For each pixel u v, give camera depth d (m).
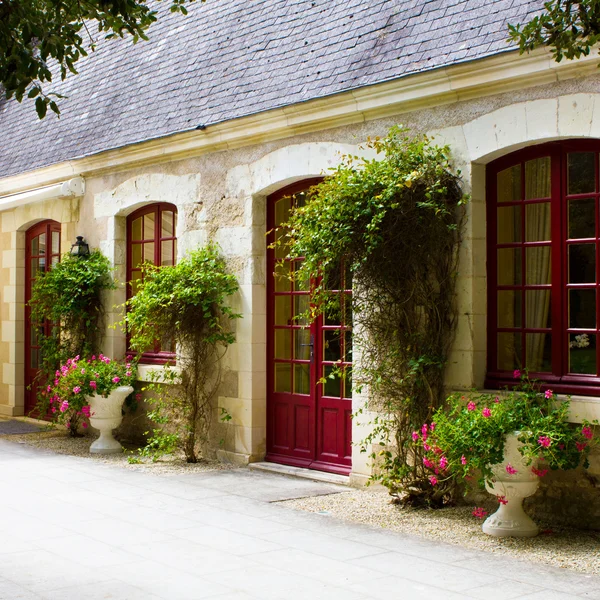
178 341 8.86
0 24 4.38
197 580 4.87
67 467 8.48
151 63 10.70
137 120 10.05
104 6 4.87
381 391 6.85
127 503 6.86
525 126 6.25
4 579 4.88
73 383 9.27
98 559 5.29
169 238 9.81
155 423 9.65
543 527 5.94
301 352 8.33
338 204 6.54
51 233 11.81
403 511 6.52
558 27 4.83
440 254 6.64
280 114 7.93
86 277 10.26
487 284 6.71
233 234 8.71
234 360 8.64
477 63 6.36
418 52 7.03
